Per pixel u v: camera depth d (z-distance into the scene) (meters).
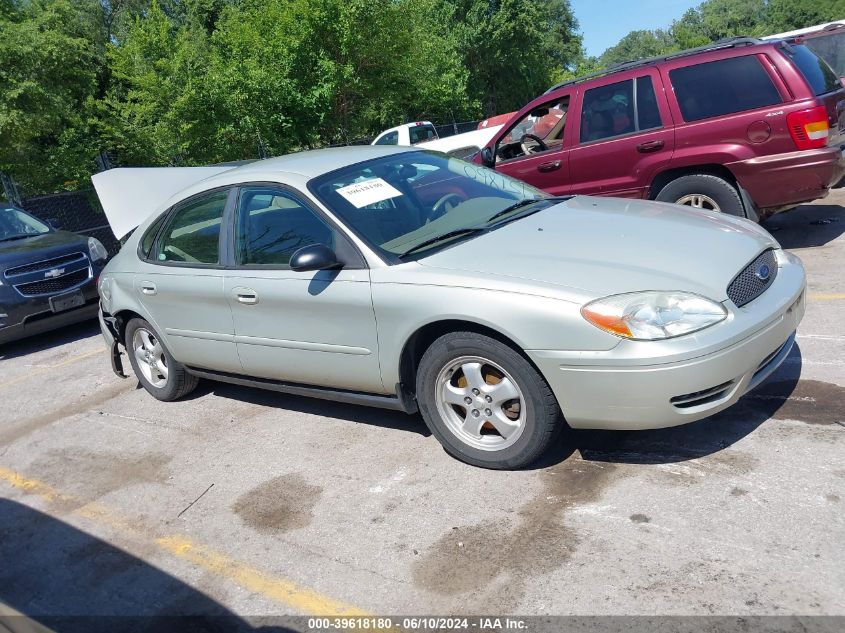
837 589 2.41
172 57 17.98
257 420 4.79
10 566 3.52
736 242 3.54
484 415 3.48
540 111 7.34
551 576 2.73
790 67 5.84
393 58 21.30
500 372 3.38
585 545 2.87
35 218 9.05
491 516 3.19
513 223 3.93
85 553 3.52
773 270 3.53
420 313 3.45
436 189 4.30
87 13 30.30
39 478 4.49
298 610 2.82
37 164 17.66
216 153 18.56
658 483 3.21
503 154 7.72
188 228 4.74
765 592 2.46
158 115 18.41
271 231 4.18
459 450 3.62
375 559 3.04
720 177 6.24
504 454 3.46
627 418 3.09
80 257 8.02
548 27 45.19
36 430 5.37
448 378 3.57
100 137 19.03
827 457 3.17
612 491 3.21
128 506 3.91
